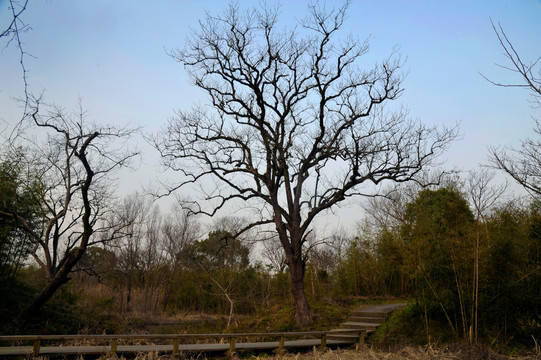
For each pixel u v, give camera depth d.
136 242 35.88
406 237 17.89
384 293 26.06
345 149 18.83
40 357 11.06
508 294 13.98
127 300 34.31
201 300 36.19
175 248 39.09
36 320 17.61
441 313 16.00
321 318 19.28
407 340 15.20
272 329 19.16
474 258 13.81
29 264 21.92
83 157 16.48
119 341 15.21
